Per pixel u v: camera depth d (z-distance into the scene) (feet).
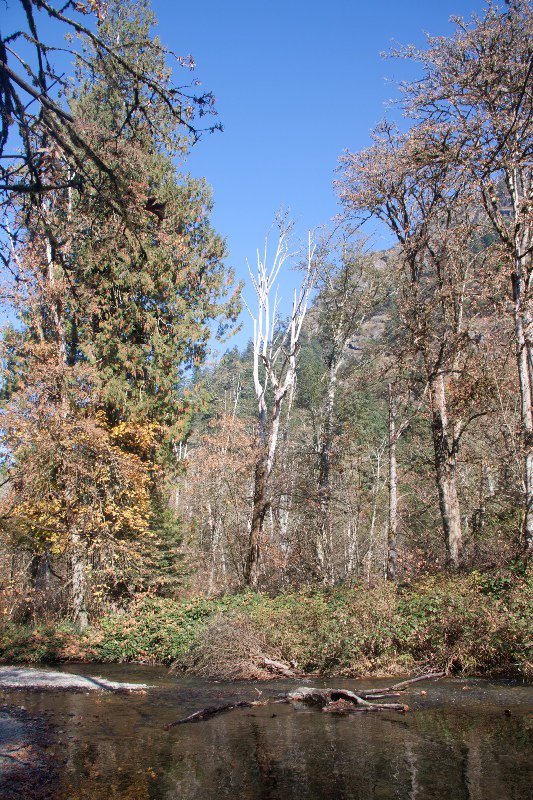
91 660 57.93
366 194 72.02
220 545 125.39
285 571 101.24
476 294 66.28
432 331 70.74
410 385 78.79
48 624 66.85
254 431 101.14
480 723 27.53
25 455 67.56
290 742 26.27
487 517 78.74
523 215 60.59
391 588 50.67
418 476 105.81
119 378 77.97
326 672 44.09
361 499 120.98
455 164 62.34
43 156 22.16
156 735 28.02
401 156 67.41
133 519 74.59
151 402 78.89
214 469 116.78
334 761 23.39
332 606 50.44
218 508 118.83
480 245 72.54
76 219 27.32
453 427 74.08
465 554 69.97
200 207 84.69
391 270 82.84
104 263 67.82
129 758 24.41
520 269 61.11
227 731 28.63
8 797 19.74
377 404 152.25
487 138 61.16
